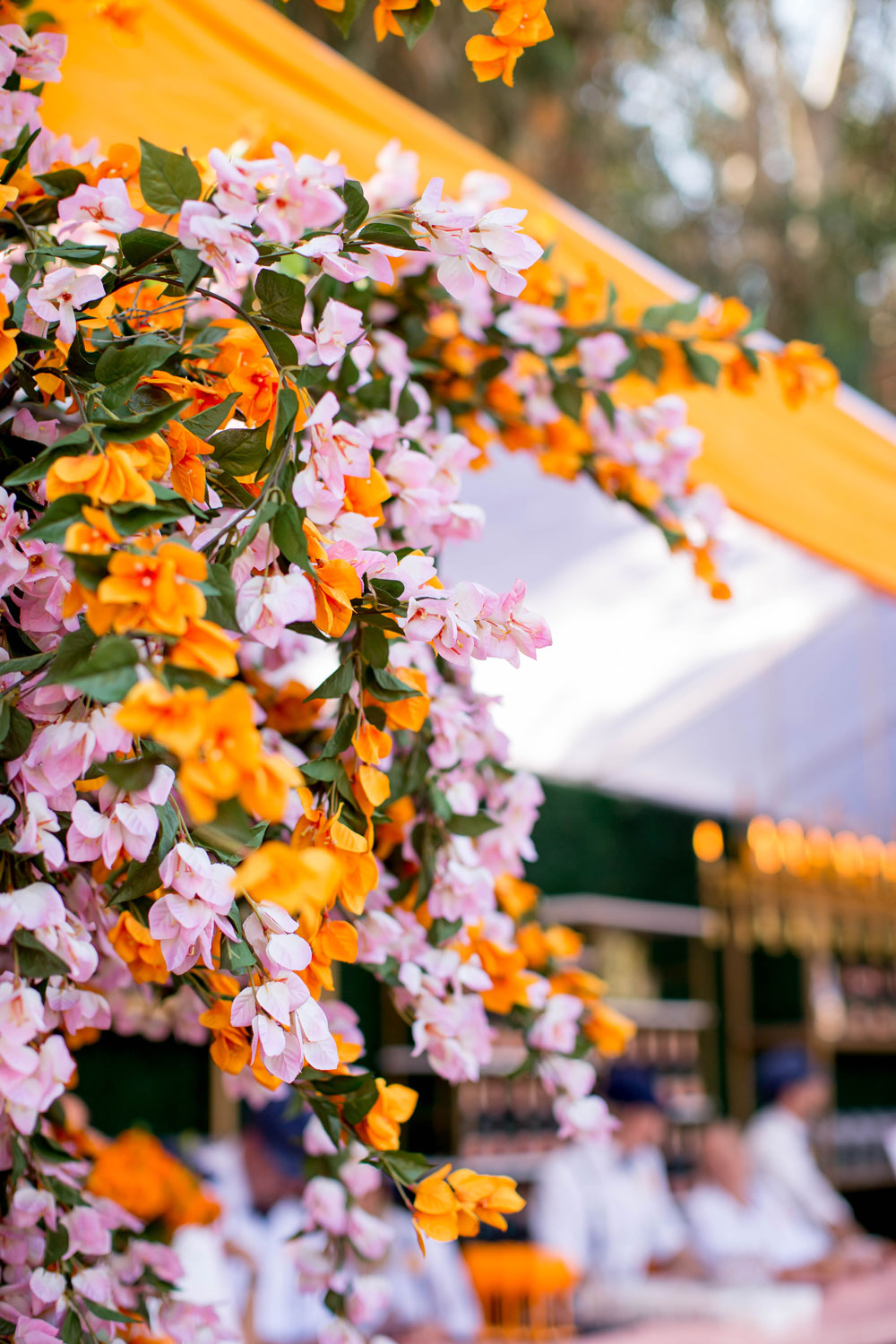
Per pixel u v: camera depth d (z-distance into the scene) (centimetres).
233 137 119
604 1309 360
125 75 113
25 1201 78
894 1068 711
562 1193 411
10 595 66
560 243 145
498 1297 338
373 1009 477
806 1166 495
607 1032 107
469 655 63
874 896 577
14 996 58
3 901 58
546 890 545
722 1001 618
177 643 48
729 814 620
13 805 59
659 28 677
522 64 528
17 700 60
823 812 563
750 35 715
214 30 119
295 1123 316
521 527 259
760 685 428
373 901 85
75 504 51
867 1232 660
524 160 556
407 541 91
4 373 64
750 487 165
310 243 64
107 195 72
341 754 67
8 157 80
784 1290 384
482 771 96
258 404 66
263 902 60
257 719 83
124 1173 99
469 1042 90
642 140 696
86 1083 407
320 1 79
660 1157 553
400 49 493
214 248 64
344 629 61
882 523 190
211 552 61
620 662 386
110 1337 82
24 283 72
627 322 124
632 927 559
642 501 123
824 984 641
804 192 740
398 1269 310
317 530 63
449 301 110
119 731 57
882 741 492
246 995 60
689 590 338
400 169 111
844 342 733
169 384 67
